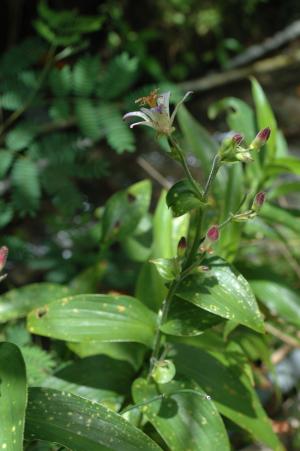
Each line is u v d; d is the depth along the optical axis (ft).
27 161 4.00
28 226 5.16
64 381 3.38
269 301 3.63
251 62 8.32
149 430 3.33
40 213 5.29
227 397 3.35
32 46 4.16
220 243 3.58
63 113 4.06
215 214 3.75
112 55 6.91
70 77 4.08
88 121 4.03
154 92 3.09
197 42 7.75
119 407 3.36
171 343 3.40
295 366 4.09
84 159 4.11
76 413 3.08
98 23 4.09
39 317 3.29
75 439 3.06
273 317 3.76
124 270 4.45
